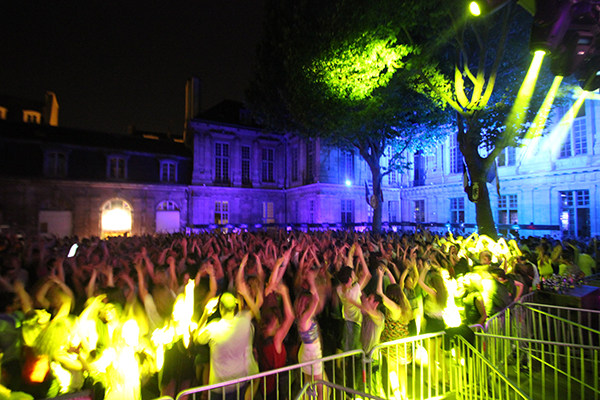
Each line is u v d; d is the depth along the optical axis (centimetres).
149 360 457
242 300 483
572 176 1847
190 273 623
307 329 422
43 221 2462
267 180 3456
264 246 948
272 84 1503
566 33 444
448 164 2711
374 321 459
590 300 675
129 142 2984
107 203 2711
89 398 288
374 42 927
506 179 2177
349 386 502
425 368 555
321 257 841
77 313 532
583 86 521
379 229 1695
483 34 1025
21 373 354
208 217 3069
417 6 843
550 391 515
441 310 538
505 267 755
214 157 3181
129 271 618
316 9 1084
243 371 388
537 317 699
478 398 468
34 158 2494
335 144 1822
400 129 1691
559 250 967
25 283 662
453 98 1223
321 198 2877
